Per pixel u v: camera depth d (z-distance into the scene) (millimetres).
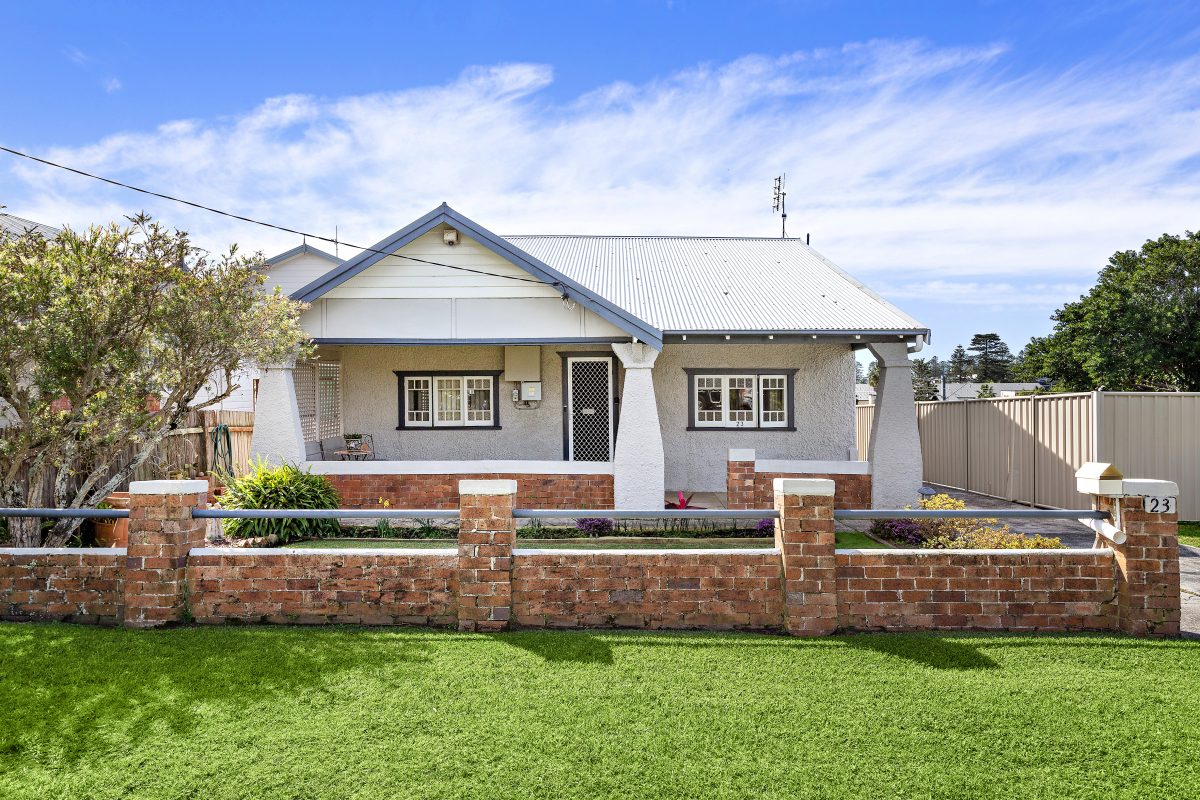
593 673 4527
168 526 5465
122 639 5129
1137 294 27516
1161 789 3264
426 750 3566
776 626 5465
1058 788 3271
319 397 13047
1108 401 11148
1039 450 12734
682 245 17172
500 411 13680
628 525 10156
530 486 10953
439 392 13773
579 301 10531
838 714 3967
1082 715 3965
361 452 12852
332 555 5562
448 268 10828
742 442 13523
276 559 5562
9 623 5547
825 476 11164
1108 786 3289
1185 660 4793
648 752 3557
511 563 5480
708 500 12516
